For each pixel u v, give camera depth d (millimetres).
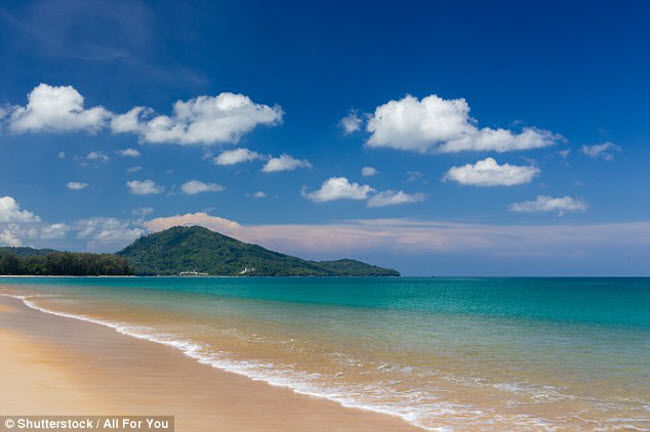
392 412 10992
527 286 163125
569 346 22469
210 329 27594
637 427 10391
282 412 10641
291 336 24844
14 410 9859
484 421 10562
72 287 107000
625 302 65812
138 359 16781
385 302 64188
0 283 132500
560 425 10438
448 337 25391
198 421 9695
